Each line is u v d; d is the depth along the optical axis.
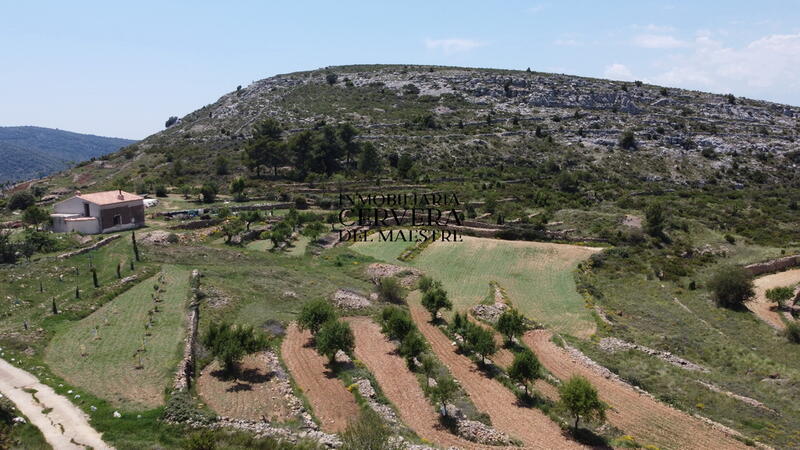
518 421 42.84
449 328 61.59
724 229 115.12
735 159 178.00
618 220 114.12
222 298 61.75
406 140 177.25
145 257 74.25
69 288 61.31
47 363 43.59
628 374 51.97
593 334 63.12
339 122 195.38
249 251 86.38
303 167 150.50
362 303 67.38
